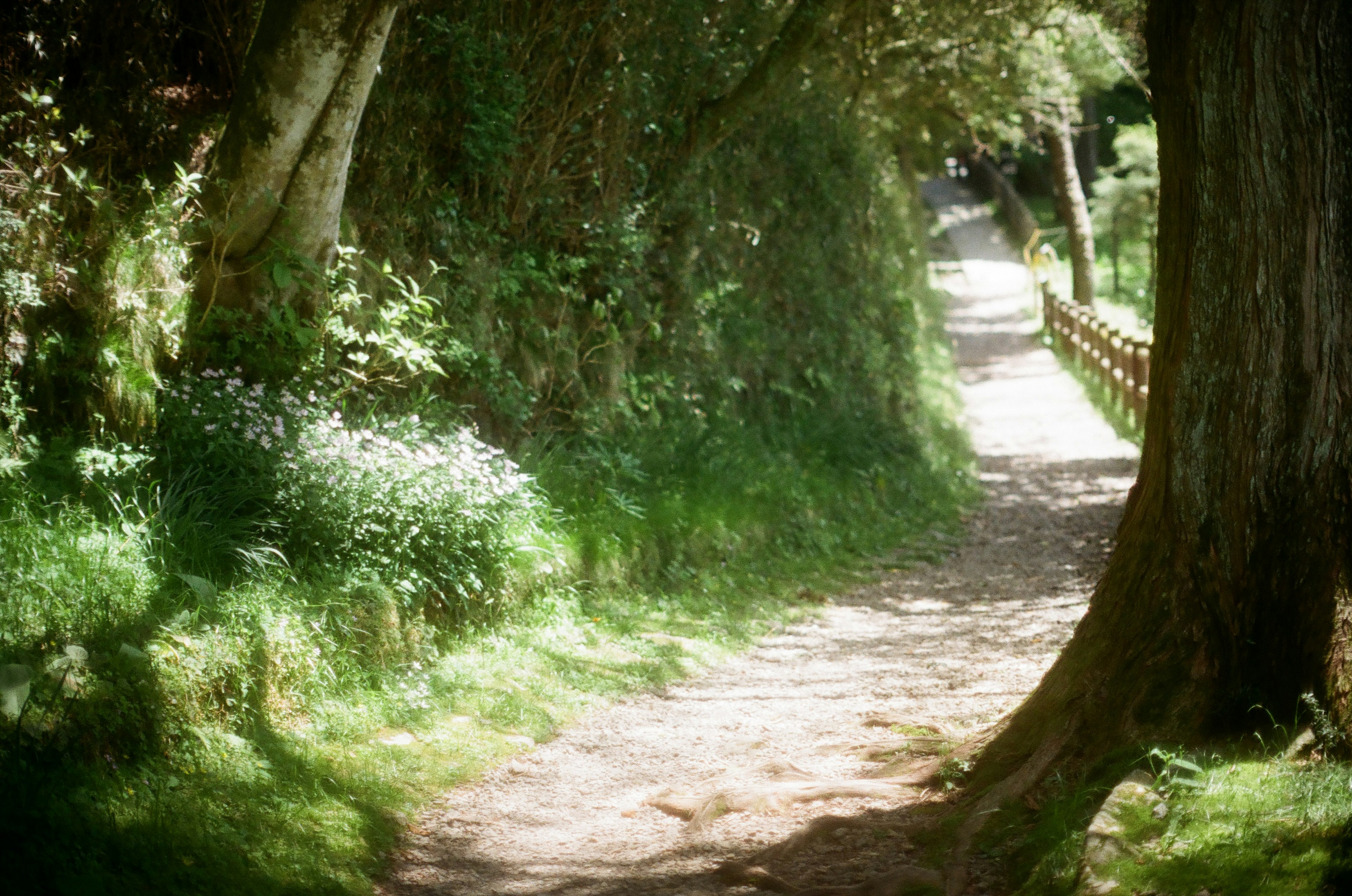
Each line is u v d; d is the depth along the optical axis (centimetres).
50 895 333
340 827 442
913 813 458
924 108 1961
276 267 685
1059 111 2150
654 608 830
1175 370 442
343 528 618
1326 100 412
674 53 1093
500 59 899
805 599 963
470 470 704
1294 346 414
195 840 392
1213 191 427
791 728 620
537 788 531
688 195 1179
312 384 725
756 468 1141
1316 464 407
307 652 529
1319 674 389
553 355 955
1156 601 440
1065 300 2966
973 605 945
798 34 1111
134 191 681
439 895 415
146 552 528
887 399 1606
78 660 420
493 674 639
